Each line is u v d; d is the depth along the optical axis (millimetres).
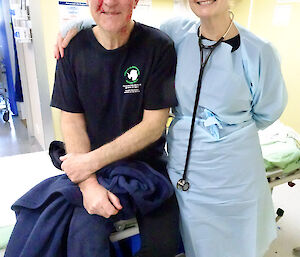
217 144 893
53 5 1868
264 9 2273
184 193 955
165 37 926
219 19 812
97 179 894
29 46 2273
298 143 1461
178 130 958
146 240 827
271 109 959
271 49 866
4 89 3994
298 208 1931
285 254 1556
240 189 925
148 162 1016
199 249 958
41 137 2574
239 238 972
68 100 961
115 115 955
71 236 767
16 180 1479
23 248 765
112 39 849
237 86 854
